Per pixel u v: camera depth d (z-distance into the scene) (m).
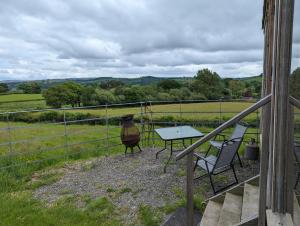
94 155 7.07
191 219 2.70
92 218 3.79
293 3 1.90
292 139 2.09
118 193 4.57
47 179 5.38
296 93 2.57
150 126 8.17
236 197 3.47
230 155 4.38
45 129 11.67
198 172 5.21
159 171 5.45
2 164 6.01
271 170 2.29
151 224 3.55
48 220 3.74
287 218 2.06
